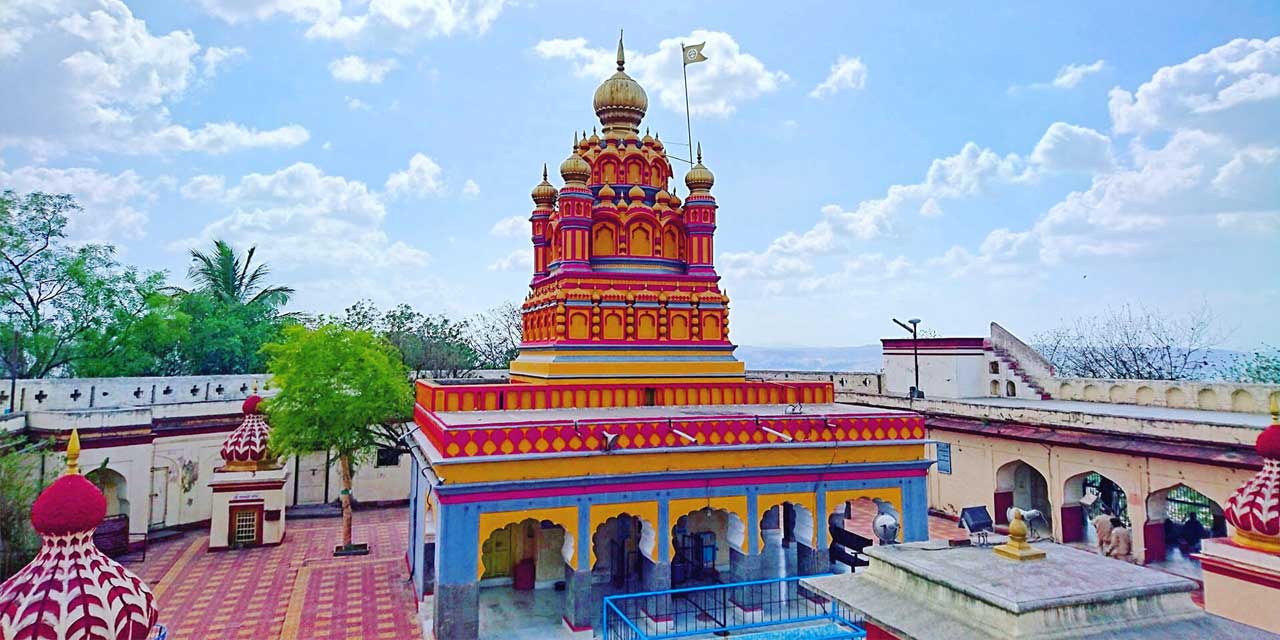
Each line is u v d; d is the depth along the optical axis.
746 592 12.85
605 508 12.21
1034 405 20.14
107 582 7.37
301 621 13.23
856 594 5.71
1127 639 4.53
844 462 13.52
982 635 4.61
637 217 16.47
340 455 18.42
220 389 22.98
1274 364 25.80
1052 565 5.31
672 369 15.58
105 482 18.48
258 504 18.78
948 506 20.75
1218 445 13.90
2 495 14.54
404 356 30.83
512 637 11.95
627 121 17.92
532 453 11.77
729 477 12.82
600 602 12.45
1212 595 10.57
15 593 7.08
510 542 14.94
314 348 18.06
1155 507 15.32
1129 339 31.22
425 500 13.43
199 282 33.09
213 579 15.91
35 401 19.22
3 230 22.58
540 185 18.47
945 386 23.55
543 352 15.83
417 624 13.09
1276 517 9.84
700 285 16.56
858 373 27.39
